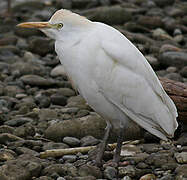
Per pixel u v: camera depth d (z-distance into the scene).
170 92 11.85
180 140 11.57
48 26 10.01
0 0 27.05
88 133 11.83
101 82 9.81
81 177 9.62
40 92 15.05
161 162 10.41
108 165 10.40
